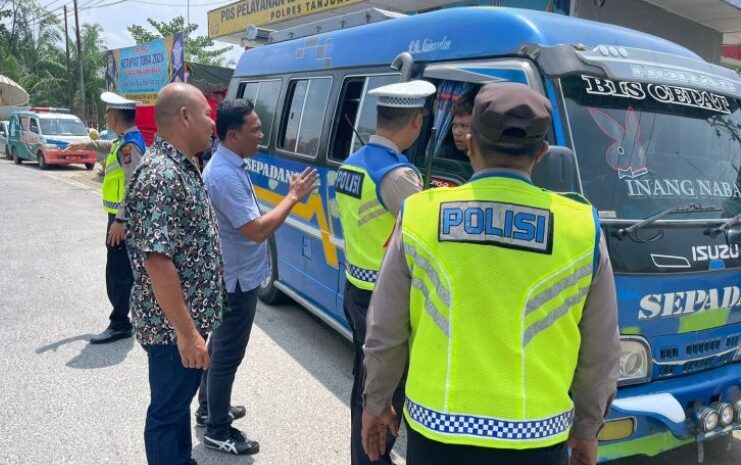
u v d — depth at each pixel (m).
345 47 4.74
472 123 1.71
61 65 36.38
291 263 5.48
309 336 5.35
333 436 3.70
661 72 3.29
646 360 2.81
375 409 1.93
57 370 4.44
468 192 1.67
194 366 2.47
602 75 3.10
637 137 3.10
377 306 1.81
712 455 3.65
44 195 13.28
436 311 1.64
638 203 2.98
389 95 2.60
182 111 2.48
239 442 3.46
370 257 2.64
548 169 2.36
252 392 4.24
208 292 2.58
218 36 14.41
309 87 5.19
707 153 3.32
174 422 2.66
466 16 3.59
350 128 4.47
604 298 1.67
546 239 1.61
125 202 2.46
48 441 3.51
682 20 7.99
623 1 7.26
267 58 6.20
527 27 3.20
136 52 18.81
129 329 5.09
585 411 1.77
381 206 2.58
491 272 1.60
